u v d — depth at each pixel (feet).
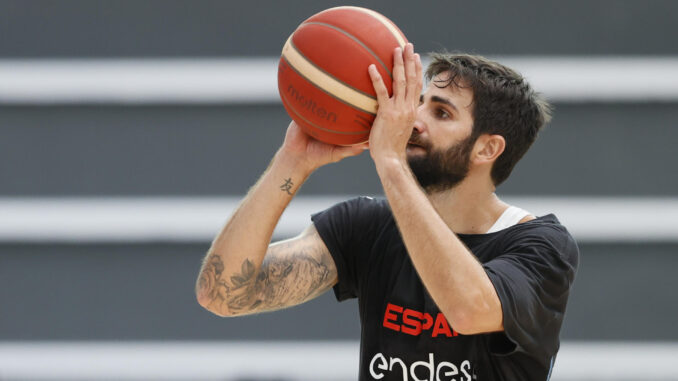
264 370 67.97
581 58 67.87
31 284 68.74
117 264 69.00
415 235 23.61
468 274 23.17
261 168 68.95
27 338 68.44
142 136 69.00
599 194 67.92
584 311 68.08
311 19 25.67
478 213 27.61
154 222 68.85
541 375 25.44
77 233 68.95
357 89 24.40
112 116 69.00
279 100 68.80
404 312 26.37
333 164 68.74
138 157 69.05
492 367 25.50
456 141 26.50
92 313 68.74
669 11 67.41
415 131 26.78
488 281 23.39
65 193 69.00
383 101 24.38
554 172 68.13
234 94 68.74
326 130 25.18
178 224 68.90
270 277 27.50
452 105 26.58
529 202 68.13
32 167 69.00
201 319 68.69
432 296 23.70
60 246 69.00
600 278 67.92
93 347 68.49
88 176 69.05
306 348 68.28
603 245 67.92
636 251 67.72
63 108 68.95
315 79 24.56
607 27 67.72
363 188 68.80
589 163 67.97
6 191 68.80
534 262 24.75
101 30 69.00
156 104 69.05
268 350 68.23
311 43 24.77
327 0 68.74
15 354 68.08
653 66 67.36
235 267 26.66
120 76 68.95
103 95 68.90
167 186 69.10
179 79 68.90
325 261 28.22
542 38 68.08
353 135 25.32
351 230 28.35
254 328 68.59
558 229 26.21
